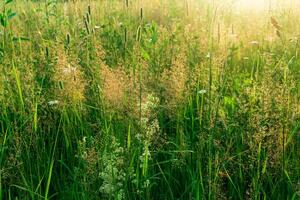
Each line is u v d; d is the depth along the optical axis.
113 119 3.35
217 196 2.83
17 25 5.41
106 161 2.85
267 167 3.04
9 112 3.62
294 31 5.12
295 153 3.22
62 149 3.42
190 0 6.80
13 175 3.01
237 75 4.14
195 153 3.25
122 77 3.43
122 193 2.84
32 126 3.23
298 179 3.01
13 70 3.72
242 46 5.09
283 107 3.04
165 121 3.80
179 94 3.53
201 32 4.84
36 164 3.25
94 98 3.74
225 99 3.58
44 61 4.00
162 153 3.41
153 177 3.04
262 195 3.04
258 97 3.26
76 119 3.66
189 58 4.28
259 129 2.92
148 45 4.62
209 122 3.19
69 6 5.96
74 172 3.18
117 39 5.32
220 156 3.08
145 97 3.56
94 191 2.87
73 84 3.50
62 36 4.60
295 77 3.86
